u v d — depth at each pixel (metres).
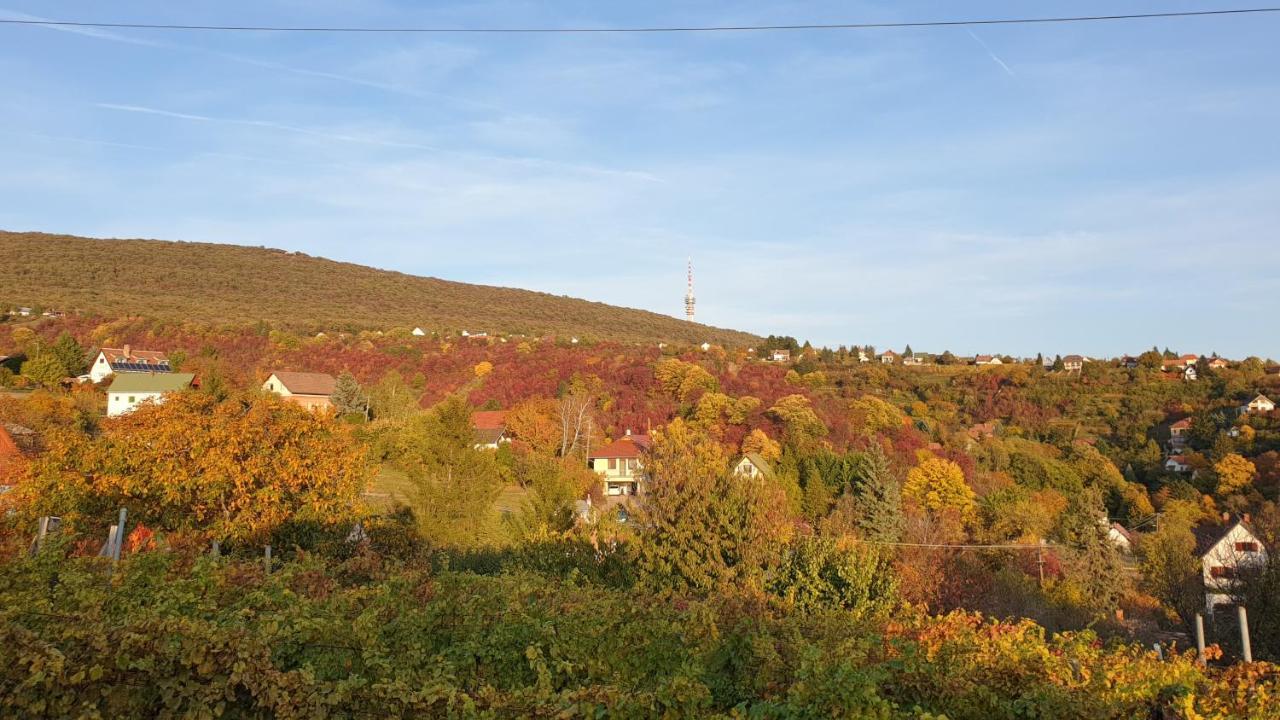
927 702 6.79
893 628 9.78
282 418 20.02
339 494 19.77
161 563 8.99
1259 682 8.63
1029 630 10.24
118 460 18.36
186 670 5.68
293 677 5.75
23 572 8.14
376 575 11.93
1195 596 23.42
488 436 55.22
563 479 21.23
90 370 70.94
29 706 5.36
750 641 7.51
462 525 21.14
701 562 16.66
